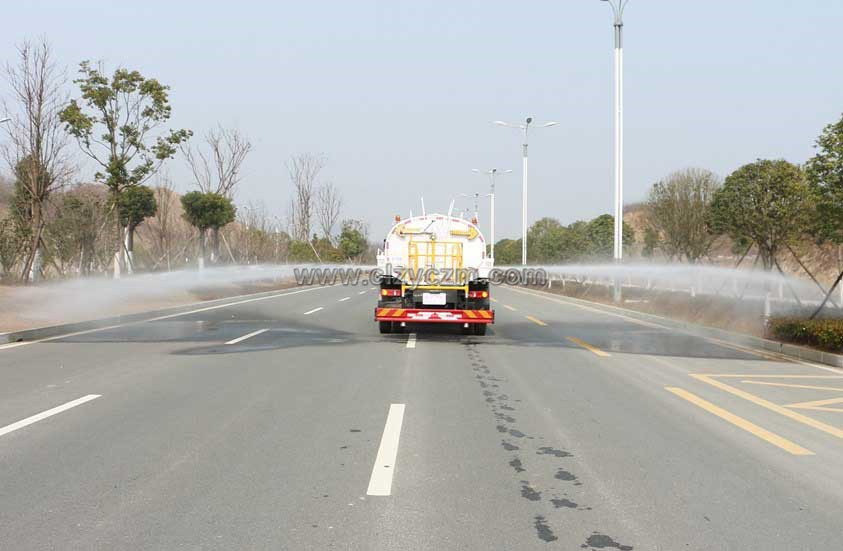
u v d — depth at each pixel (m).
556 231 45.69
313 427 6.85
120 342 13.48
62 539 4.14
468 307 15.27
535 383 9.42
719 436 6.66
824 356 11.61
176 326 16.66
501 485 5.18
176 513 4.57
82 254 24.45
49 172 22.53
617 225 25.11
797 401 8.34
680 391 8.94
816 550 4.07
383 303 15.27
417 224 15.52
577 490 5.08
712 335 15.91
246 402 7.99
